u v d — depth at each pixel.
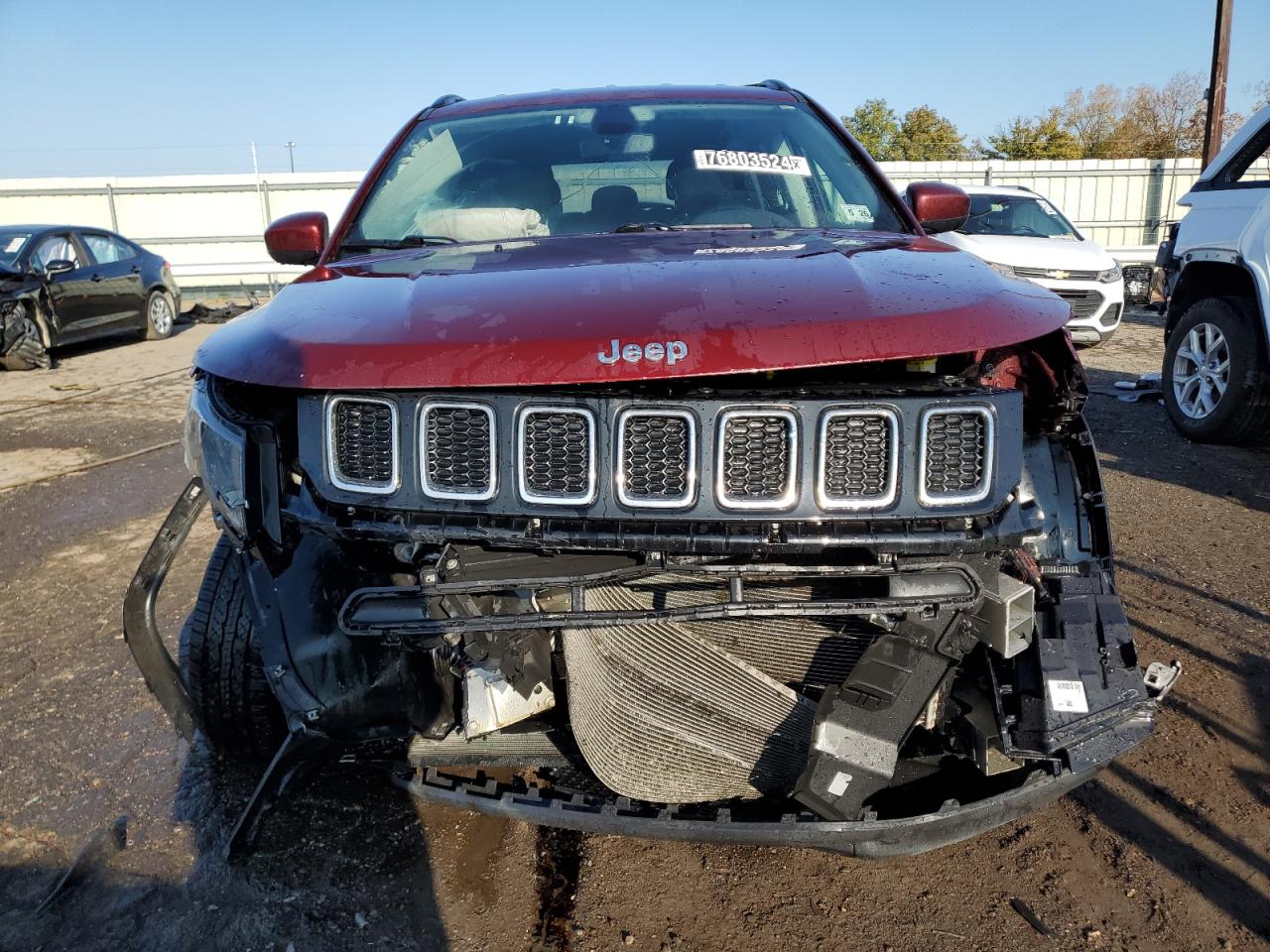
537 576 1.80
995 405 1.75
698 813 1.99
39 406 8.31
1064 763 1.93
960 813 1.90
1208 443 6.15
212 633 2.38
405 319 1.91
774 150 3.07
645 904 2.20
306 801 2.55
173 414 7.88
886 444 1.73
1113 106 38.84
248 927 2.12
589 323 1.79
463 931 2.11
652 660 1.99
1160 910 2.17
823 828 1.87
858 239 2.52
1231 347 5.77
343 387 1.78
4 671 3.37
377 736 1.99
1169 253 6.36
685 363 1.70
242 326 2.20
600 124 3.18
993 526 1.75
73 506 5.37
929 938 2.09
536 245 2.52
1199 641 3.44
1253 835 2.42
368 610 1.83
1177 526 4.66
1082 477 2.09
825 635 2.09
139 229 20.03
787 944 2.07
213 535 4.84
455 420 1.78
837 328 1.76
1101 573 2.05
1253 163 5.86
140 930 2.12
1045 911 2.17
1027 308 1.93
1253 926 2.12
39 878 2.30
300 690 1.92
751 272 2.04
